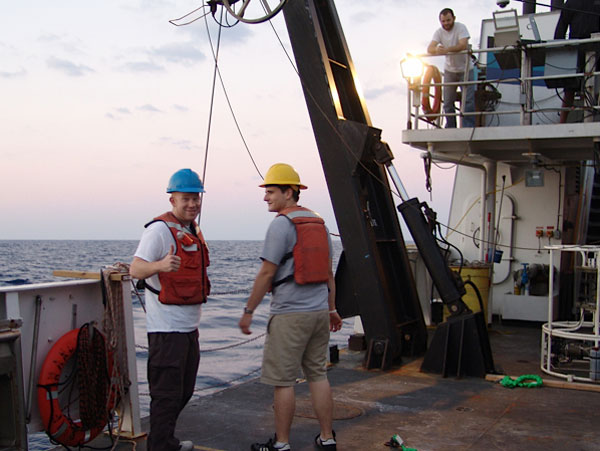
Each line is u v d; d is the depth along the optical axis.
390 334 6.91
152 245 3.77
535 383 6.10
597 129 7.15
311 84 6.93
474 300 8.72
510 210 10.00
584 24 7.45
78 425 4.20
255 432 4.80
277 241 3.95
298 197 4.25
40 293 4.11
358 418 5.13
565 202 9.86
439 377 6.55
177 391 3.87
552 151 8.62
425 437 4.65
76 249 127.12
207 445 4.50
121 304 4.52
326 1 7.39
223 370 9.44
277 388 4.08
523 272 9.59
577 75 7.03
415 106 7.99
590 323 6.75
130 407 4.55
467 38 8.44
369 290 6.94
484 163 9.40
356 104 7.41
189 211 3.99
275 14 5.70
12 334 3.55
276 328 4.04
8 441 3.59
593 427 4.88
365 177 7.46
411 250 9.57
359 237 6.91
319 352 4.21
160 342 3.85
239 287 27.78
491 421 5.05
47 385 4.03
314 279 4.00
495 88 8.33
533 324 9.52
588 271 7.11
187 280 3.89
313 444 4.52
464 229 10.51
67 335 4.21
